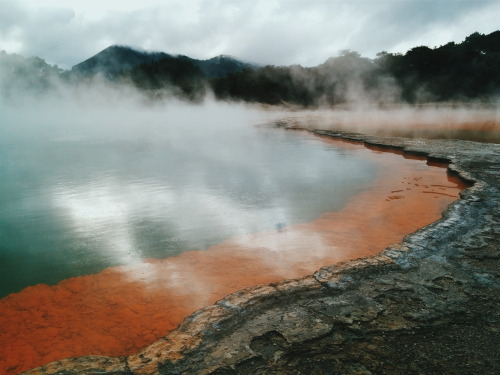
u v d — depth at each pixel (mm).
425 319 2598
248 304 2859
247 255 4324
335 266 3494
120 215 5930
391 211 5883
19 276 3939
